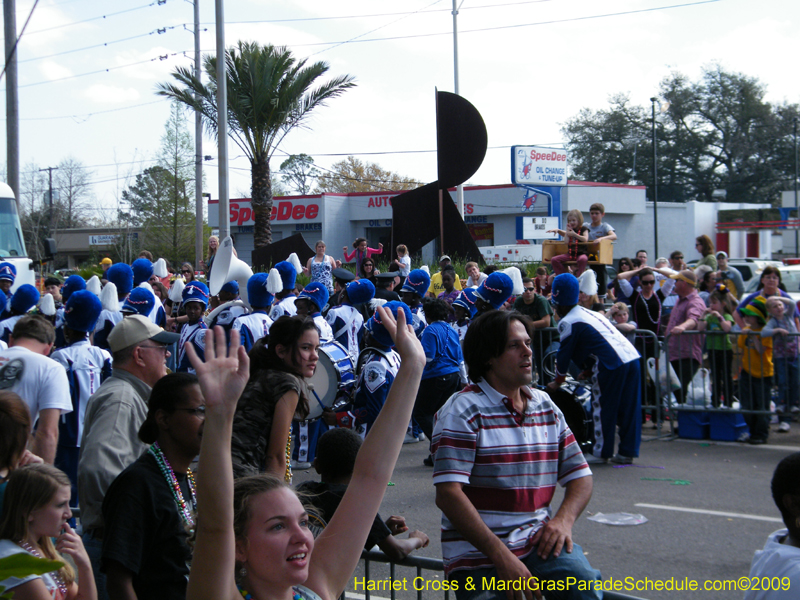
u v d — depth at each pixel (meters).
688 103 60.31
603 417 7.50
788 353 8.52
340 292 11.16
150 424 2.87
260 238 23.36
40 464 2.86
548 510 3.23
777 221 34.00
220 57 19.02
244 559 2.05
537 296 10.15
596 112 65.56
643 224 41.59
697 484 6.89
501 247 30.11
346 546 2.36
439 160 18.30
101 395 3.42
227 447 1.87
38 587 2.56
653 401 9.46
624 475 7.24
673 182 61.47
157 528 2.74
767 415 8.39
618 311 9.41
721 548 5.30
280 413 3.82
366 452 2.48
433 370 7.57
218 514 1.83
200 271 24.97
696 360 8.88
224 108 19.19
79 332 5.64
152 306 8.46
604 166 63.56
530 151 33.66
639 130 62.88
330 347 6.53
